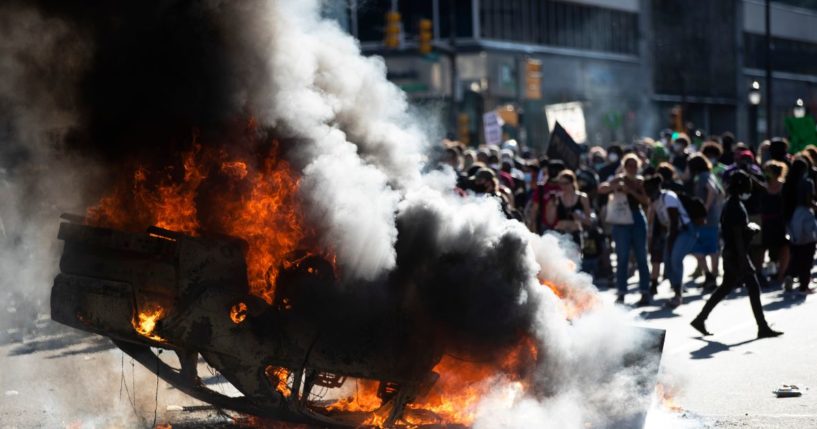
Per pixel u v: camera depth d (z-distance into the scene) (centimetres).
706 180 1972
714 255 1992
